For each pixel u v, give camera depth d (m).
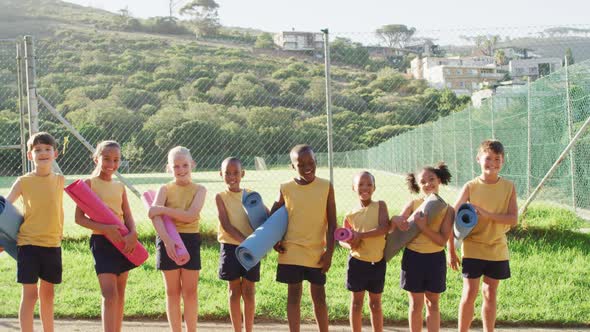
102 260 4.62
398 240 4.56
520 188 12.83
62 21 104.00
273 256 7.19
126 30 89.25
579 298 5.73
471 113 16.12
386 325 5.23
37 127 8.11
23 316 4.48
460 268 6.62
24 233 4.59
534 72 46.03
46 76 22.98
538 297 5.74
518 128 13.00
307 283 6.27
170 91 24.36
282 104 24.80
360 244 4.66
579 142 10.84
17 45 8.11
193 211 4.72
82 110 21.39
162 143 21.81
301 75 27.69
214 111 23.42
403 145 27.02
